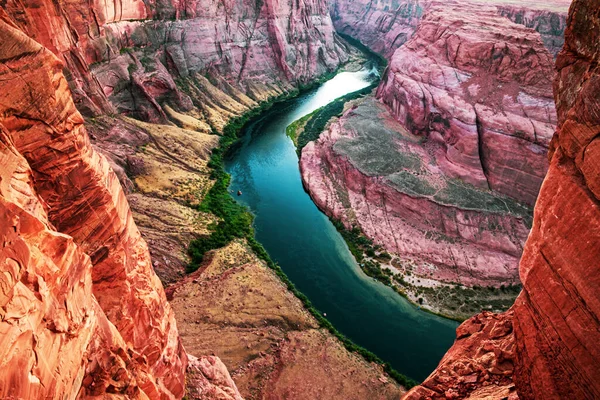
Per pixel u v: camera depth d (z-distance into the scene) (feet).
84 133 47.19
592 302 32.76
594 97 32.73
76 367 35.32
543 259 38.60
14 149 35.01
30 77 38.99
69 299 36.09
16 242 28.78
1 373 25.03
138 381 46.42
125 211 56.03
